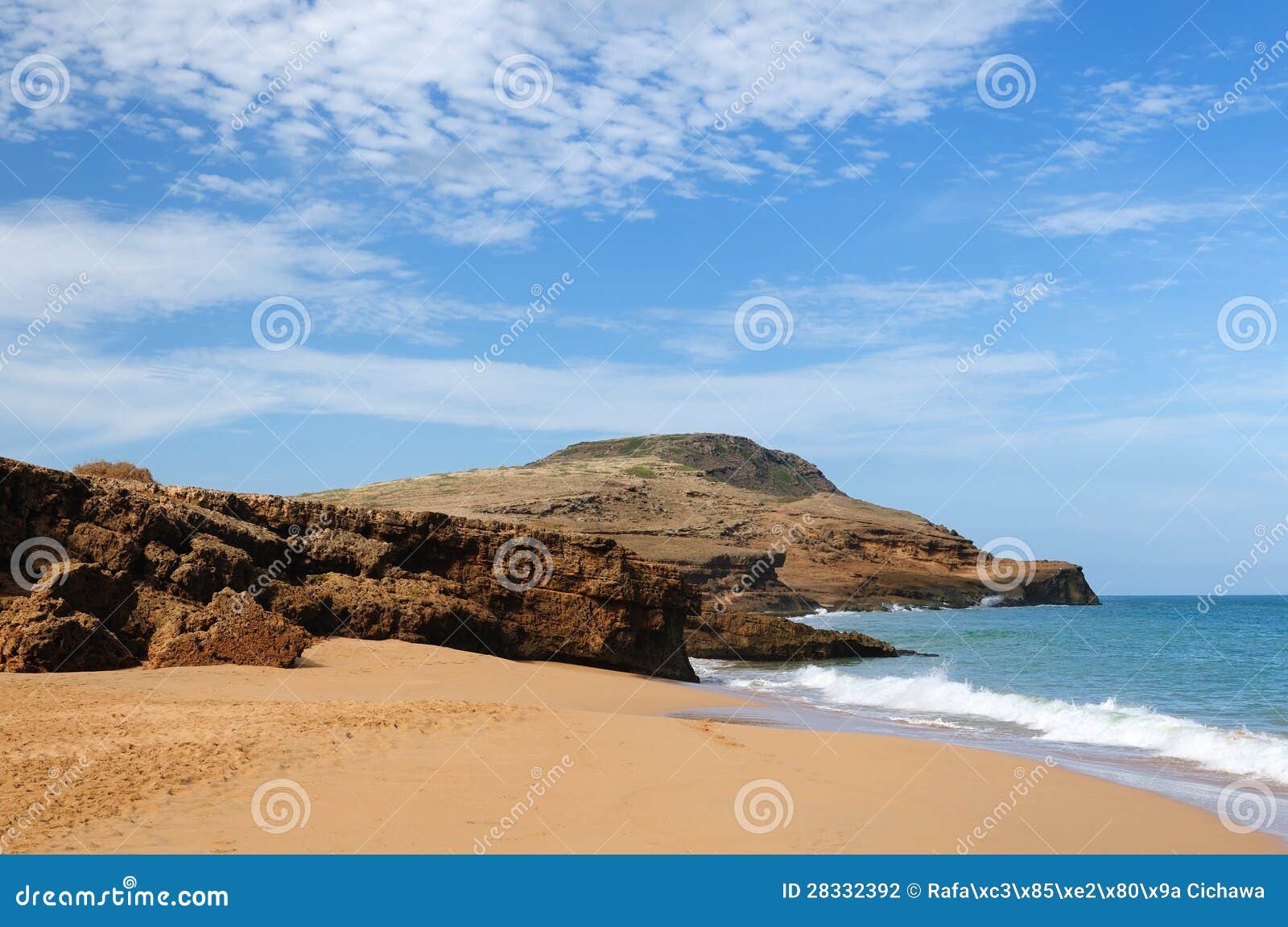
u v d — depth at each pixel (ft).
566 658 111.75
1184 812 42.86
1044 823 40.06
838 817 39.17
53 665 68.54
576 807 37.86
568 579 112.78
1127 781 50.78
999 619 312.91
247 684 68.23
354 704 58.75
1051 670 132.67
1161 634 219.41
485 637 106.01
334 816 34.50
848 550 403.54
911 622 291.38
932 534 421.18
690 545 336.90
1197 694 98.99
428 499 408.26
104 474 105.29
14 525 78.54
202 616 78.43
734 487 518.37
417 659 87.30
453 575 110.01
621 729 57.00
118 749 41.88
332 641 89.86
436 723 53.21
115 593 77.25
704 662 156.76
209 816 33.71
